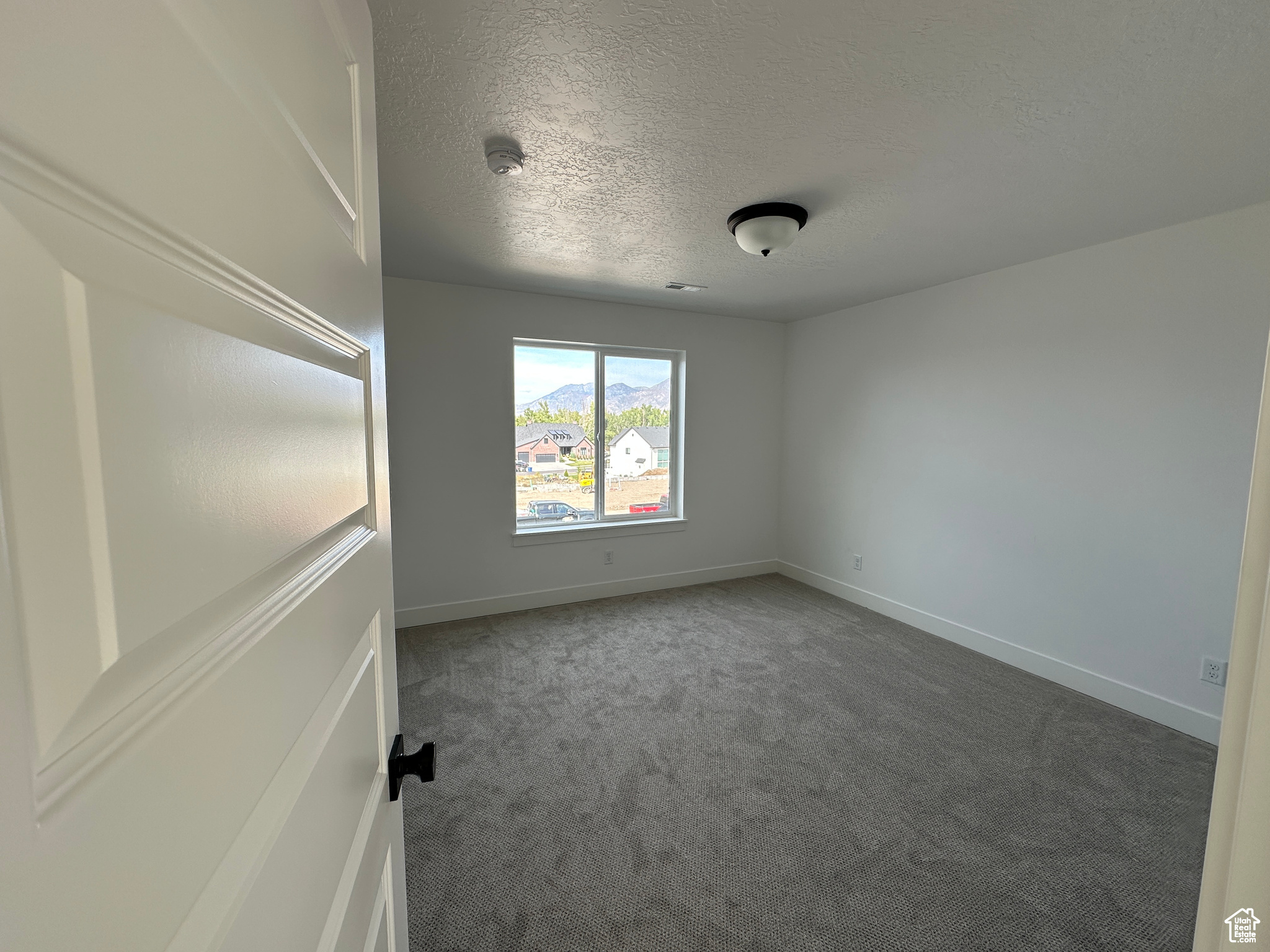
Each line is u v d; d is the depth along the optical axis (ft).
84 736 0.63
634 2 3.52
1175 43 3.86
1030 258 8.71
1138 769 6.41
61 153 0.60
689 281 10.27
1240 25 3.67
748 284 10.46
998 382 9.42
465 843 5.21
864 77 4.27
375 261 2.18
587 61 4.09
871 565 12.07
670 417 13.70
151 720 0.78
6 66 0.52
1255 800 1.01
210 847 0.96
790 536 14.47
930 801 5.83
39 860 0.55
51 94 0.59
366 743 1.99
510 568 11.75
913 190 6.23
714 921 4.42
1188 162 5.55
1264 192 6.22
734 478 14.11
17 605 0.53
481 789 5.98
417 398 10.60
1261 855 1.01
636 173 5.82
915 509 10.99
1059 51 3.96
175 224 0.86
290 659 1.31
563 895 4.65
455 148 5.30
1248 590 1.01
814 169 5.71
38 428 0.57
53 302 0.59
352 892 1.76
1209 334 6.97
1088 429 8.20
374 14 3.59
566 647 9.85
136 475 0.75
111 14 0.71
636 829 5.41
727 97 4.52
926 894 4.68
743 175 5.86
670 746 6.81
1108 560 8.02
